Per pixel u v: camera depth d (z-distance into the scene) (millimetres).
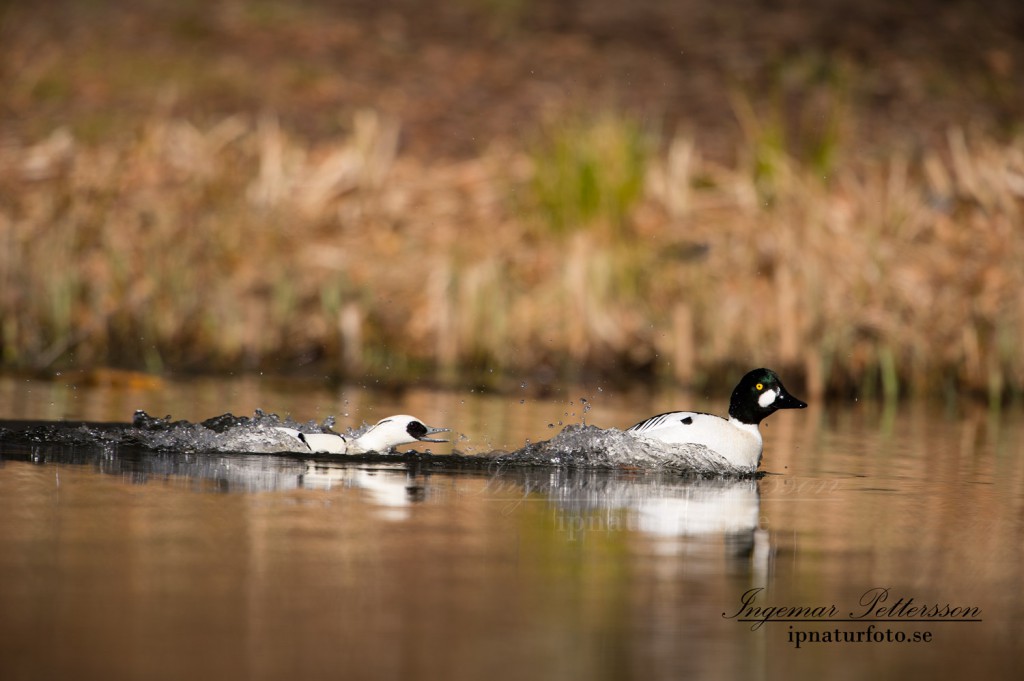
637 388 24641
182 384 22594
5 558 10578
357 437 16641
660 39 41875
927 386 25484
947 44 42219
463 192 30688
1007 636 9789
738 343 25875
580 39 41562
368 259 27797
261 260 27250
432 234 28703
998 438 19625
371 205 29500
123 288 25766
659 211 29703
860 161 33344
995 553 12008
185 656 8578
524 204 29359
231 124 33219
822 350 25125
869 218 28141
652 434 16156
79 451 15531
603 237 28219
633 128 29859
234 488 13703
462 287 26234
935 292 26438
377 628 9242
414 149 33469
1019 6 45844
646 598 10188
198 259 26875
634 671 8625
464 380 24609
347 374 24844
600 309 26500
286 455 15875
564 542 11844
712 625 9648
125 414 18344
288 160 30766
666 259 28016
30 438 16156
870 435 19688
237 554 10953
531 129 34938
